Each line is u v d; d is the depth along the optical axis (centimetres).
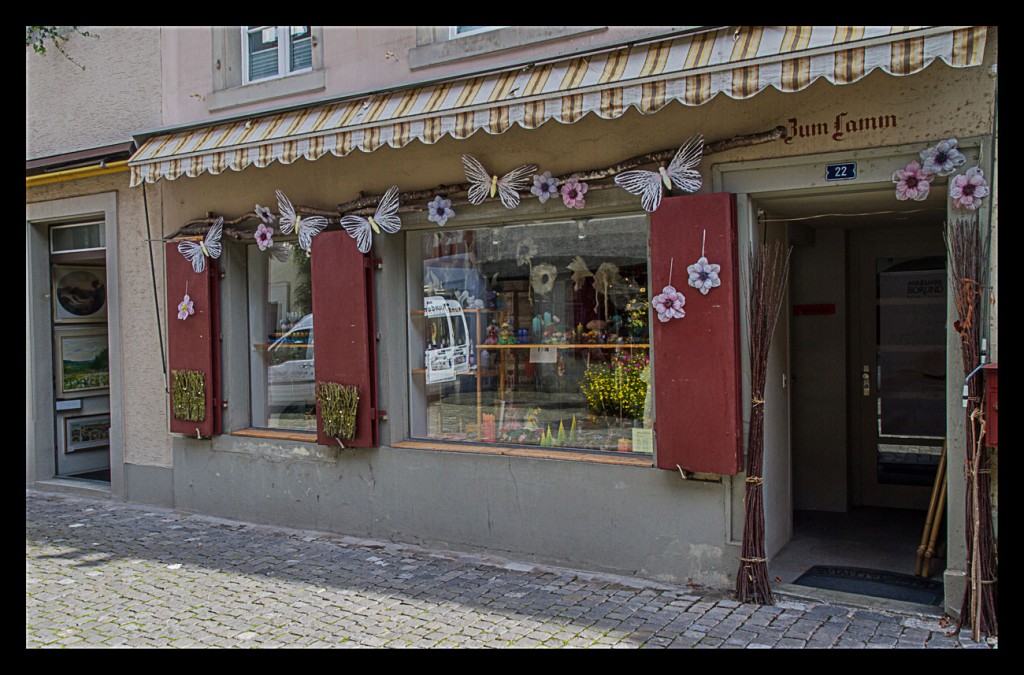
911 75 472
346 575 596
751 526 516
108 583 590
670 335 534
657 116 552
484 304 662
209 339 773
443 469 650
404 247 693
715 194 515
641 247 583
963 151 462
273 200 740
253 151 640
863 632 465
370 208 670
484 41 623
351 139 590
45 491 928
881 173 486
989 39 447
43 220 920
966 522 457
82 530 746
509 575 585
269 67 765
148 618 518
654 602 523
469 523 640
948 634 459
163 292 821
